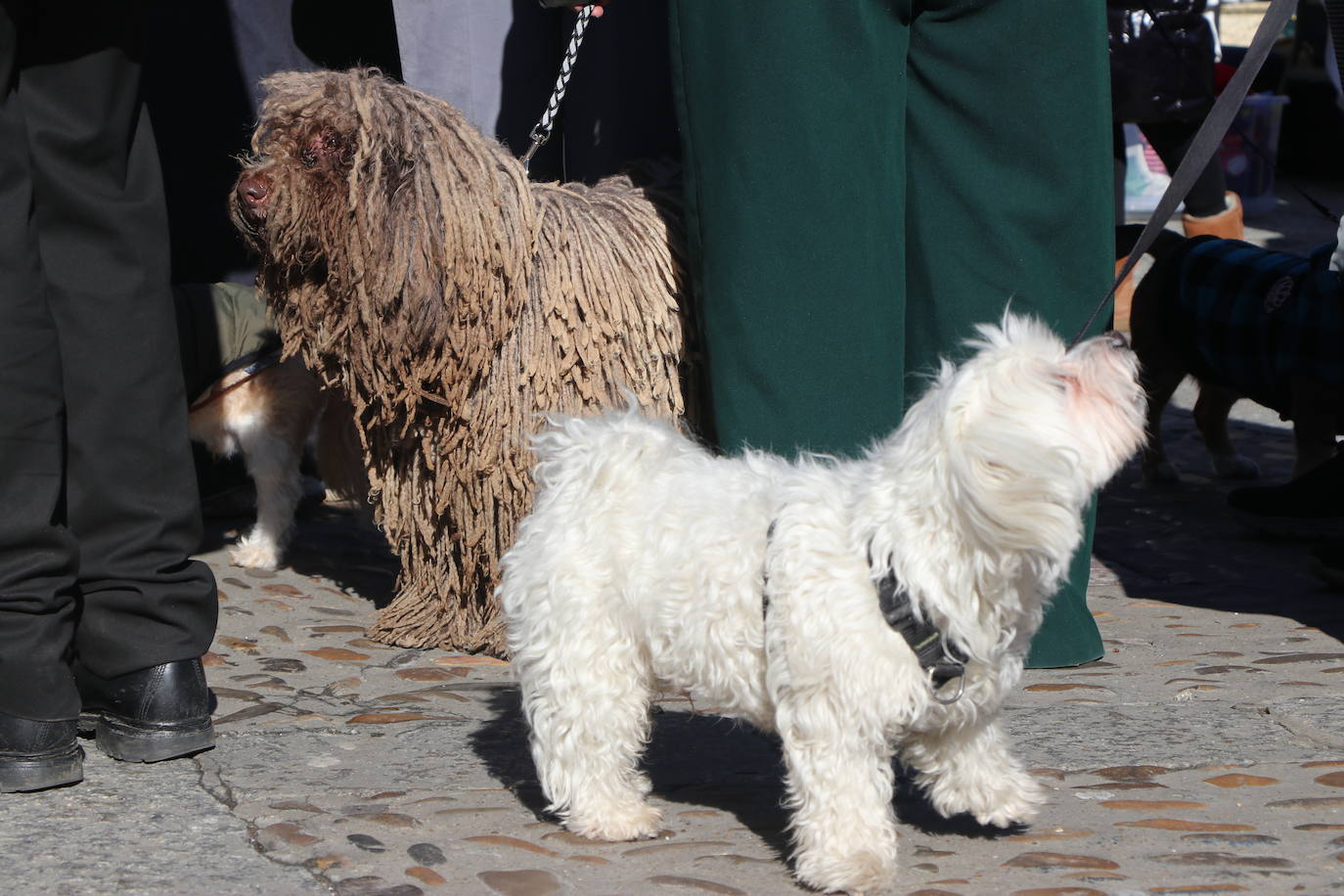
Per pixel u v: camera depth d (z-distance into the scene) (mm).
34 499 3129
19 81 3123
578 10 4953
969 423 2441
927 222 3994
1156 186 12219
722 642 2754
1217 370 6027
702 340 4082
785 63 3748
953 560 2516
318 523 6188
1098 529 5926
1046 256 3932
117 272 3264
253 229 3920
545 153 5191
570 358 3979
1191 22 6836
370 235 3781
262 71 6098
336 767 3348
